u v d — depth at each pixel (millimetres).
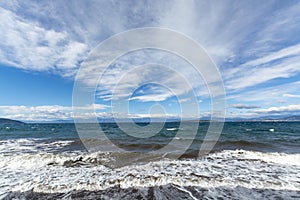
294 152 9125
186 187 5027
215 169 6473
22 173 6219
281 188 4926
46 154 8359
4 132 24969
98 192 4758
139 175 5848
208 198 4418
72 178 5656
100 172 6215
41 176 5875
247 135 19297
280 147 10750
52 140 14391
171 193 4691
